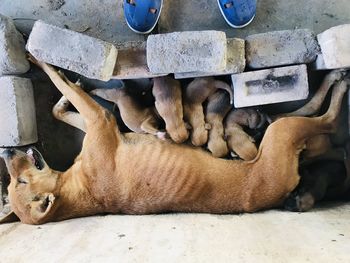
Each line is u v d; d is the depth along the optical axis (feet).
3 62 2.62
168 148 2.65
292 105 2.91
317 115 2.85
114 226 2.50
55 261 2.03
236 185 2.62
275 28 2.87
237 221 2.48
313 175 2.84
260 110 2.83
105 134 2.68
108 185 2.66
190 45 2.27
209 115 2.70
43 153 3.09
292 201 2.65
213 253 2.01
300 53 2.51
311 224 2.32
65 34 2.34
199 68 2.32
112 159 2.66
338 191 2.93
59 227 2.56
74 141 3.09
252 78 2.55
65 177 2.77
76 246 2.20
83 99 2.69
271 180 2.60
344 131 2.92
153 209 2.70
